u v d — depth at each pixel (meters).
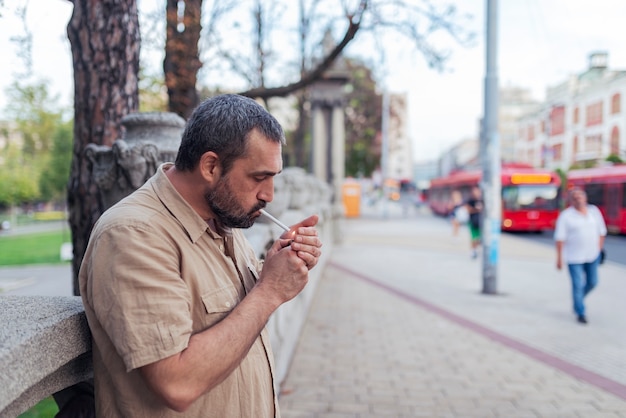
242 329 1.32
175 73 5.28
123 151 2.68
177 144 2.83
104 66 3.38
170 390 1.19
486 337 6.08
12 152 36.38
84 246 3.47
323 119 17.89
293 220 5.52
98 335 1.32
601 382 4.62
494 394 4.32
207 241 1.42
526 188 22.17
